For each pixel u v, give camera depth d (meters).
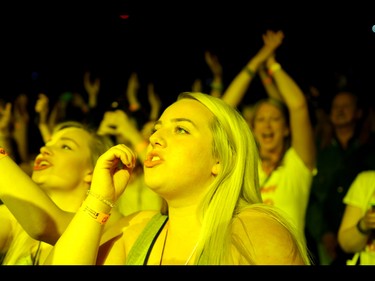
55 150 2.09
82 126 2.22
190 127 1.49
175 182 1.46
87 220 1.45
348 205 2.55
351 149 3.47
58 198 2.09
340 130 3.52
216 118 1.52
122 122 3.10
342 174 3.33
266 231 1.38
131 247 1.56
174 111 1.54
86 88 4.62
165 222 1.57
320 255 3.32
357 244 2.45
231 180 1.48
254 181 1.52
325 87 4.36
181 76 5.46
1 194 1.56
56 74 5.49
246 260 1.36
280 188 2.81
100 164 1.49
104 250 1.57
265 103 2.96
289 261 1.36
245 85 3.33
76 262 1.42
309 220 3.42
